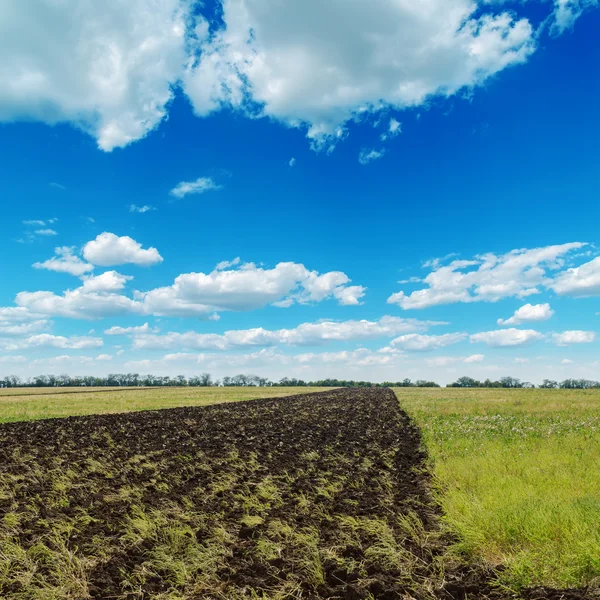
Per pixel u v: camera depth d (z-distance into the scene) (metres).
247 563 6.40
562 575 5.44
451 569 5.98
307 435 20.20
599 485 8.89
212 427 23.78
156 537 7.34
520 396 46.41
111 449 16.41
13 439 19.09
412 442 16.70
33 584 5.84
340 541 7.06
